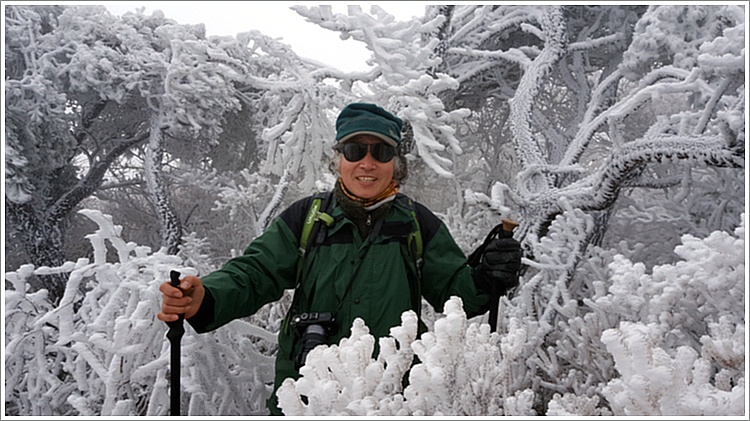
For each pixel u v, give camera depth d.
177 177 8.77
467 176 5.71
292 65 4.23
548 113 6.07
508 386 1.14
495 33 5.04
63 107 6.42
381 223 1.68
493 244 1.59
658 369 0.90
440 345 1.00
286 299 2.99
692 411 0.90
